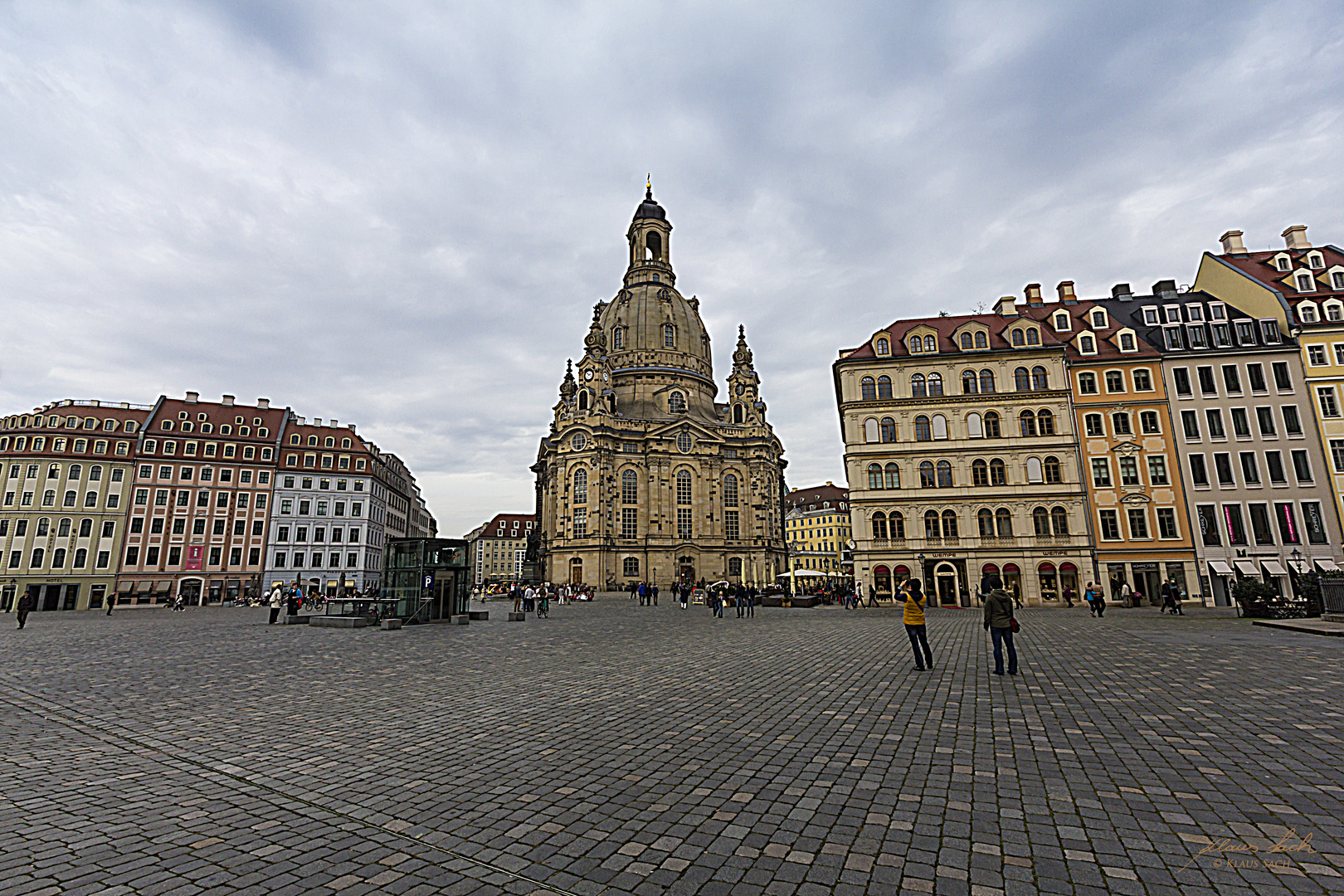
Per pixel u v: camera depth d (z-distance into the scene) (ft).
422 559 125.80
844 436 204.23
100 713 42.57
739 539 369.71
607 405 368.89
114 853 21.44
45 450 280.31
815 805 25.46
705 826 23.53
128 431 299.17
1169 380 188.75
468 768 30.48
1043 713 40.40
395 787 27.94
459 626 119.85
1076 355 196.34
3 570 268.21
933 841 22.06
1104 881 19.22
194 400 325.01
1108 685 49.47
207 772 30.01
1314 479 176.86
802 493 631.56
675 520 354.95
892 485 196.44
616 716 41.14
